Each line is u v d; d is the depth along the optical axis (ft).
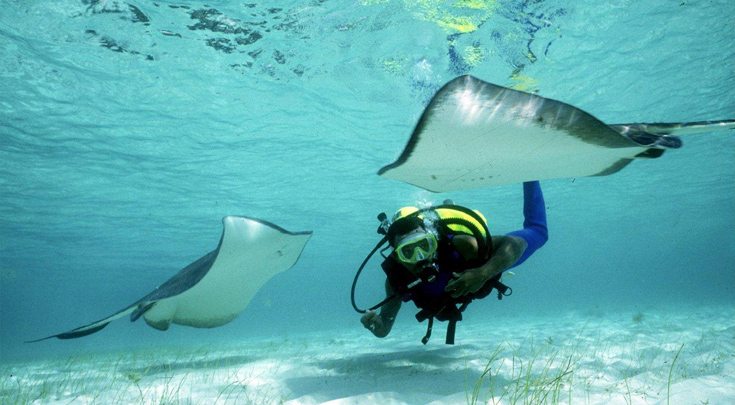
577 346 18.72
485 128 7.58
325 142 40.98
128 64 28.02
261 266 17.92
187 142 38.88
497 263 9.92
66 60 27.32
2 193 47.70
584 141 7.72
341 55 28.40
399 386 11.28
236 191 52.80
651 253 212.84
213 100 32.53
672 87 36.04
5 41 25.35
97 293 169.58
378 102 34.19
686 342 17.29
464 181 9.74
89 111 33.06
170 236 74.13
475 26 26.23
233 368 16.89
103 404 11.19
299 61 28.78
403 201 62.80
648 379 10.69
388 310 13.47
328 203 61.46
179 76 29.53
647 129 8.95
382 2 23.90
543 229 12.82
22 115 32.99
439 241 11.36
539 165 8.88
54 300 201.87
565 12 25.76
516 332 31.65
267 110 34.50
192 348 38.45
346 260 131.75
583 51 29.66
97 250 80.64
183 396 11.57
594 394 9.64
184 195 52.90
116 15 23.95
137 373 15.38
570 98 35.99
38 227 61.21
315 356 19.98
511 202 67.82
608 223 103.81
